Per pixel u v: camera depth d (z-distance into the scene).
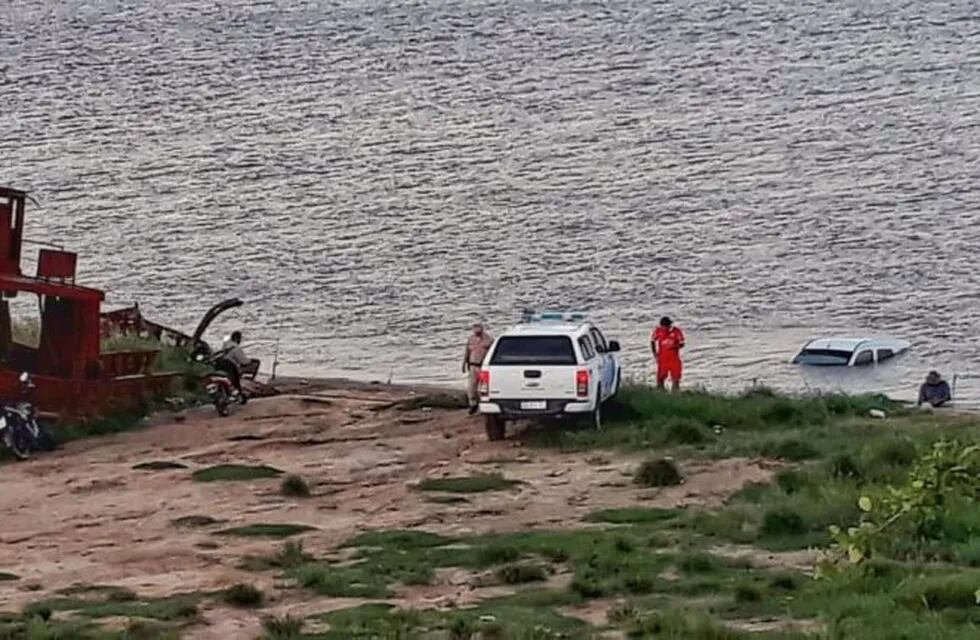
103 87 122.50
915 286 60.38
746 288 60.53
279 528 23.58
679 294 59.91
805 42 137.50
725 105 108.38
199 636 17.80
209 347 39.12
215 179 87.31
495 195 81.38
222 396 33.69
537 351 30.27
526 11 162.62
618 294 60.19
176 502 25.67
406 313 57.34
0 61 137.62
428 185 84.56
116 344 35.53
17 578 21.06
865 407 33.81
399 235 72.00
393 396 36.44
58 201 81.44
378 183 85.56
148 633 17.72
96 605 19.27
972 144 91.94
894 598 18.11
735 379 48.00
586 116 105.69
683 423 29.81
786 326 54.88
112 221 76.00
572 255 66.94
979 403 43.38
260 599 19.28
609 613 18.11
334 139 99.94
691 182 83.19
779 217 74.06
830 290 59.97
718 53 132.75
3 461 29.42
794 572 19.72
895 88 113.56
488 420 30.28
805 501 23.25
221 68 132.62
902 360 50.16
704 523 22.58
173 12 171.25
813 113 104.50
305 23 160.00
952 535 20.67
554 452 29.11
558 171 87.44
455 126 103.81
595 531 22.77
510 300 59.59
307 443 30.47
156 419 33.03
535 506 24.83
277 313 57.75
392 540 22.52
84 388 32.12
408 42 144.75
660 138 96.81
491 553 21.16
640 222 73.69
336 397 36.19
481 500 25.39
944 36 138.75
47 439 30.14
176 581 20.69
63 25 162.50
